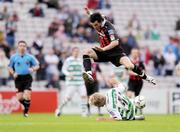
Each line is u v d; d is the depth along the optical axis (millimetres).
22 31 76312
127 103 35438
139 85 47906
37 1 80500
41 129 28359
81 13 80812
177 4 86688
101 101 34312
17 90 45688
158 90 62000
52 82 65438
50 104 60750
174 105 62312
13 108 59156
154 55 73312
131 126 30172
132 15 83500
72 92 51594
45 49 73188
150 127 29422
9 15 74875
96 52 34844
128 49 72125
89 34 76000
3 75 64062
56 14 79312
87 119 41750
